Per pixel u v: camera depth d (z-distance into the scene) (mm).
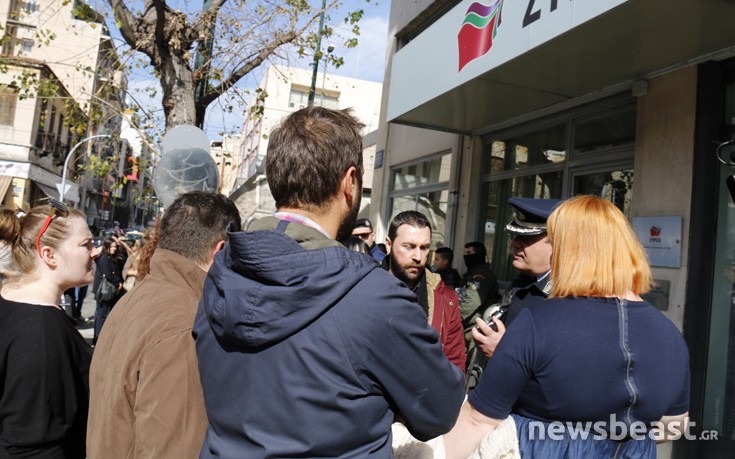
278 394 1097
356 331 1084
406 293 1164
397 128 8938
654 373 1457
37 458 1750
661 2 2988
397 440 1440
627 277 1545
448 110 5719
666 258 3934
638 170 4285
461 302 4539
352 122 1330
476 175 6840
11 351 1744
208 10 5094
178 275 1668
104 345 1605
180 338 1432
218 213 1781
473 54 4375
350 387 1092
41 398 1742
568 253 1583
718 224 3760
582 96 4941
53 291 1938
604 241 1558
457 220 7016
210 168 4773
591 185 5023
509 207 6297
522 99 5156
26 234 1912
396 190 8969
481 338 1930
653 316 1547
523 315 1562
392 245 3064
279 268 1077
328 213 1280
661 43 3604
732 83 3791
